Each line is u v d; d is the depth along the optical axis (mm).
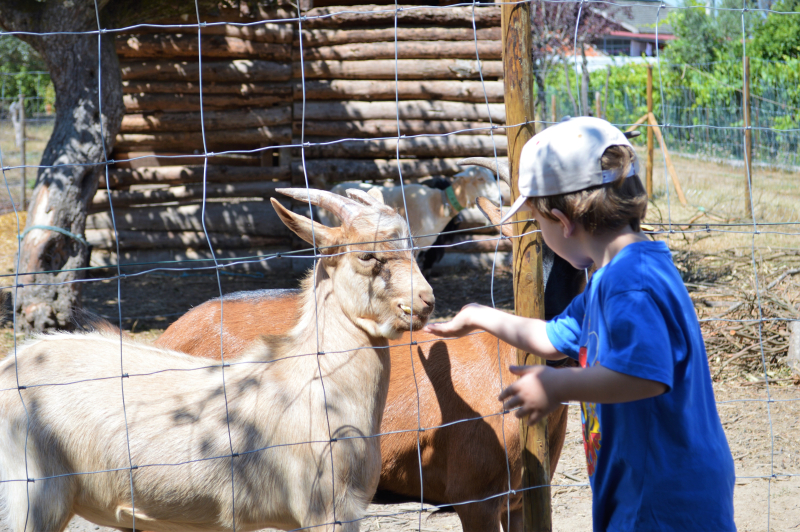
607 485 1905
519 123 2408
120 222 10367
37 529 2326
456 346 3139
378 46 10469
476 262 10906
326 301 2537
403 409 3131
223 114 10328
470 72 10578
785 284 7773
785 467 4578
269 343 2631
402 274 2422
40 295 7023
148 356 2590
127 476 2346
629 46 32375
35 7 7215
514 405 1705
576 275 3041
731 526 1828
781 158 14547
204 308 3820
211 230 10539
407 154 10758
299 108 10484
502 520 3359
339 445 2354
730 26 20203
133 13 7598
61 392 2383
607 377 1634
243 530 2455
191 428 2381
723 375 6234
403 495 3309
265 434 2391
